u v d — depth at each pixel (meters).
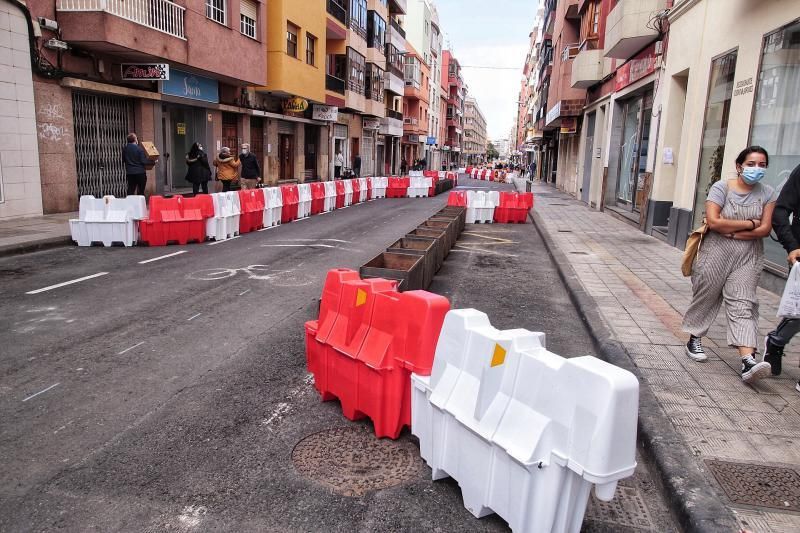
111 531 2.81
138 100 16.44
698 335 5.03
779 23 8.01
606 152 19.83
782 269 7.51
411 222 15.91
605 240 12.73
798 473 3.25
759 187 4.59
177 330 5.92
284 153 29.00
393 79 46.31
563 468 2.53
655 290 7.82
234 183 19.22
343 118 37.16
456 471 3.09
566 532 2.60
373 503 3.07
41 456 3.49
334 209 19.67
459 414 3.01
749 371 4.36
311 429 3.89
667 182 13.53
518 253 11.62
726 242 4.66
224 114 22.08
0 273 8.30
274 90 24.08
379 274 6.31
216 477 3.29
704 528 2.77
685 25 12.23
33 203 13.18
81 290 7.44
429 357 3.46
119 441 3.68
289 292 7.56
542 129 44.22
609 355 5.20
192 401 4.29
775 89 8.09
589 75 21.38
